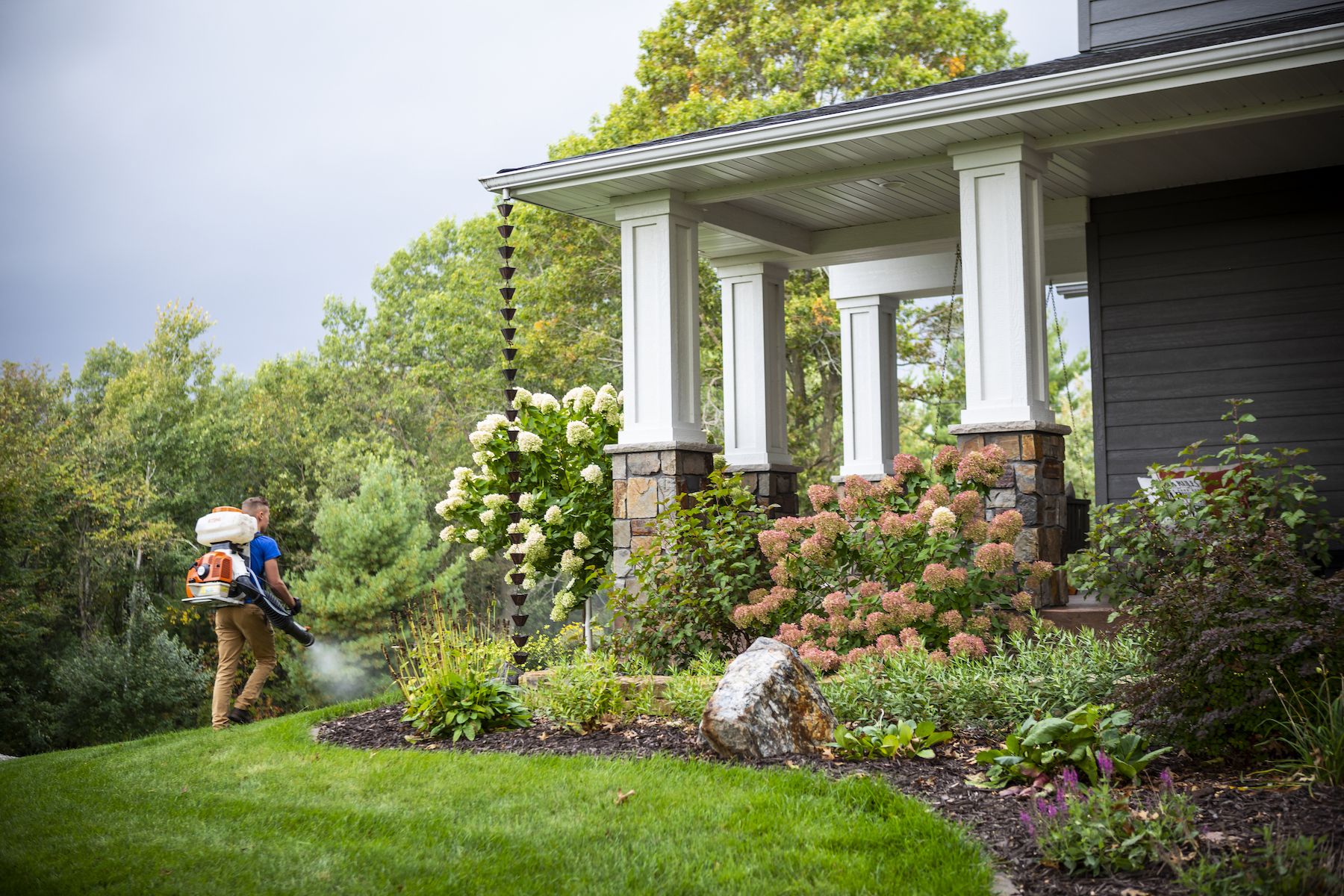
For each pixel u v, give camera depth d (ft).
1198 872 8.86
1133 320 26.58
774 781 12.66
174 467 92.02
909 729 13.67
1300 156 23.73
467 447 95.30
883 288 36.24
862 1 67.41
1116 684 14.15
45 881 10.27
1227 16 25.84
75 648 76.23
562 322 71.77
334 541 80.53
